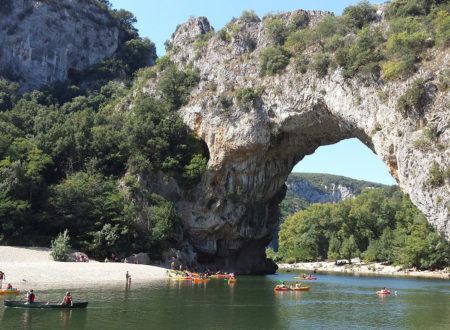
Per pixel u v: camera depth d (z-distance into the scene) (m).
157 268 64.81
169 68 88.50
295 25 76.44
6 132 79.81
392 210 131.12
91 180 73.00
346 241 126.25
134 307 36.25
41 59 122.75
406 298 50.31
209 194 76.38
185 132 80.25
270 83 71.94
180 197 77.81
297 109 68.12
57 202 67.75
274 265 93.12
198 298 43.34
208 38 89.94
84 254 64.38
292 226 144.12
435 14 59.06
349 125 63.53
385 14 64.75
